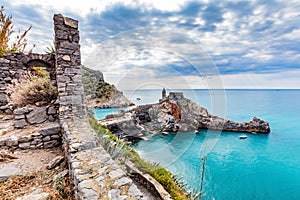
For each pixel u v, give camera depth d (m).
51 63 7.27
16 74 6.69
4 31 9.08
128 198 1.50
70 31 4.58
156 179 3.25
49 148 3.82
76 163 2.08
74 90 4.28
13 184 2.42
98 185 1.66
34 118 4.32
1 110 5.83
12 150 3.48
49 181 2.51
